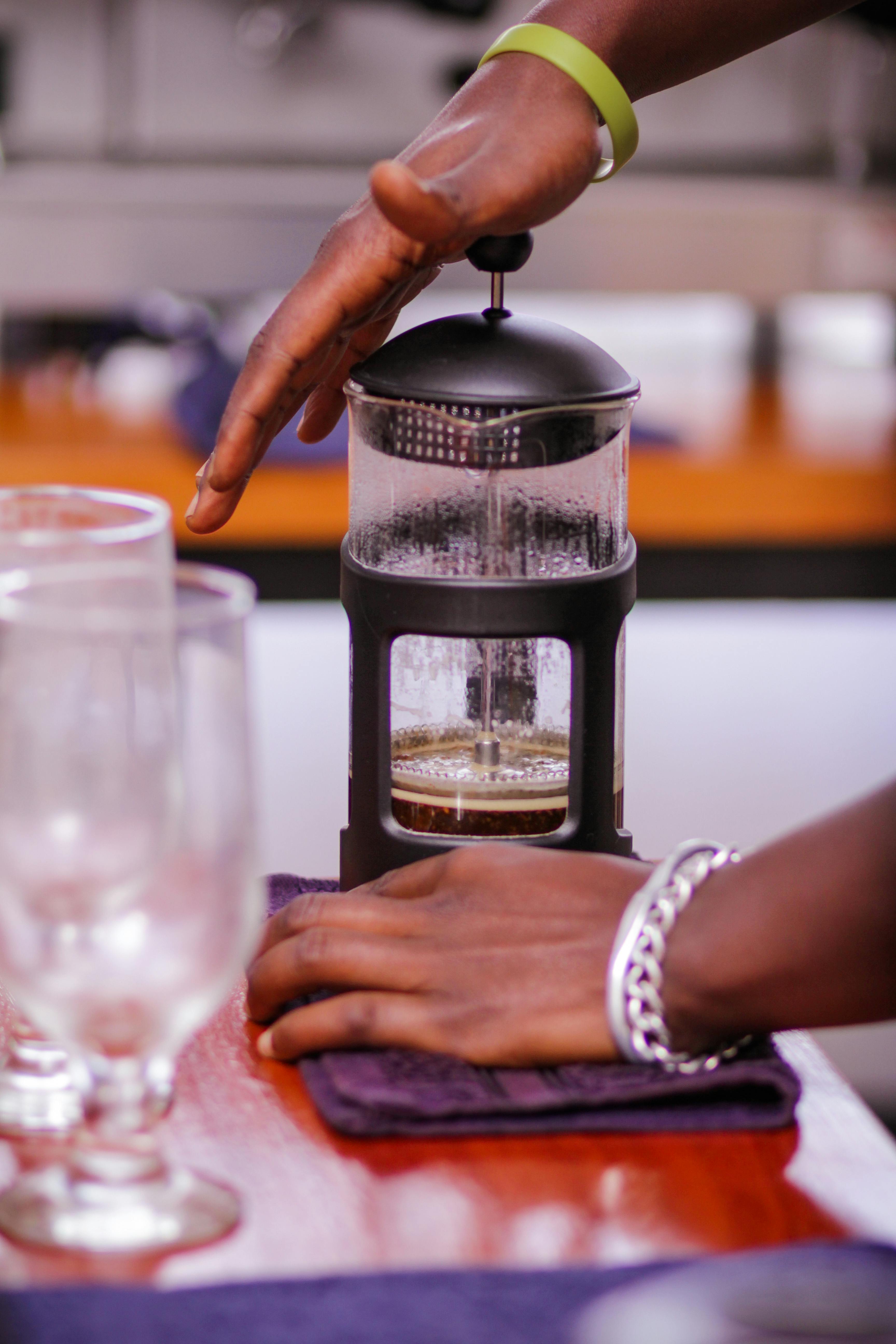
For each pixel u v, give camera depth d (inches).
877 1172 37.8
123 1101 36.3
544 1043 39.3
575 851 43.5
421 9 132.0
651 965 39.4
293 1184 37.1
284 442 102.8
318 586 100.8
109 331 129.3
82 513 40.0
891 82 146.5
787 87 146.7
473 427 42.6
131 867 34.8
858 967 38.7
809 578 105.0
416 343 43.1
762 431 116.0
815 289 131.3
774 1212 36.9
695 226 128.8
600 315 150.9
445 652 43.8
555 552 43.6
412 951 40.3
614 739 43.9
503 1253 35.9
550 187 43.5
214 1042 40.7
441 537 43.6
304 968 40.3
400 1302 34.4
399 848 43.7
